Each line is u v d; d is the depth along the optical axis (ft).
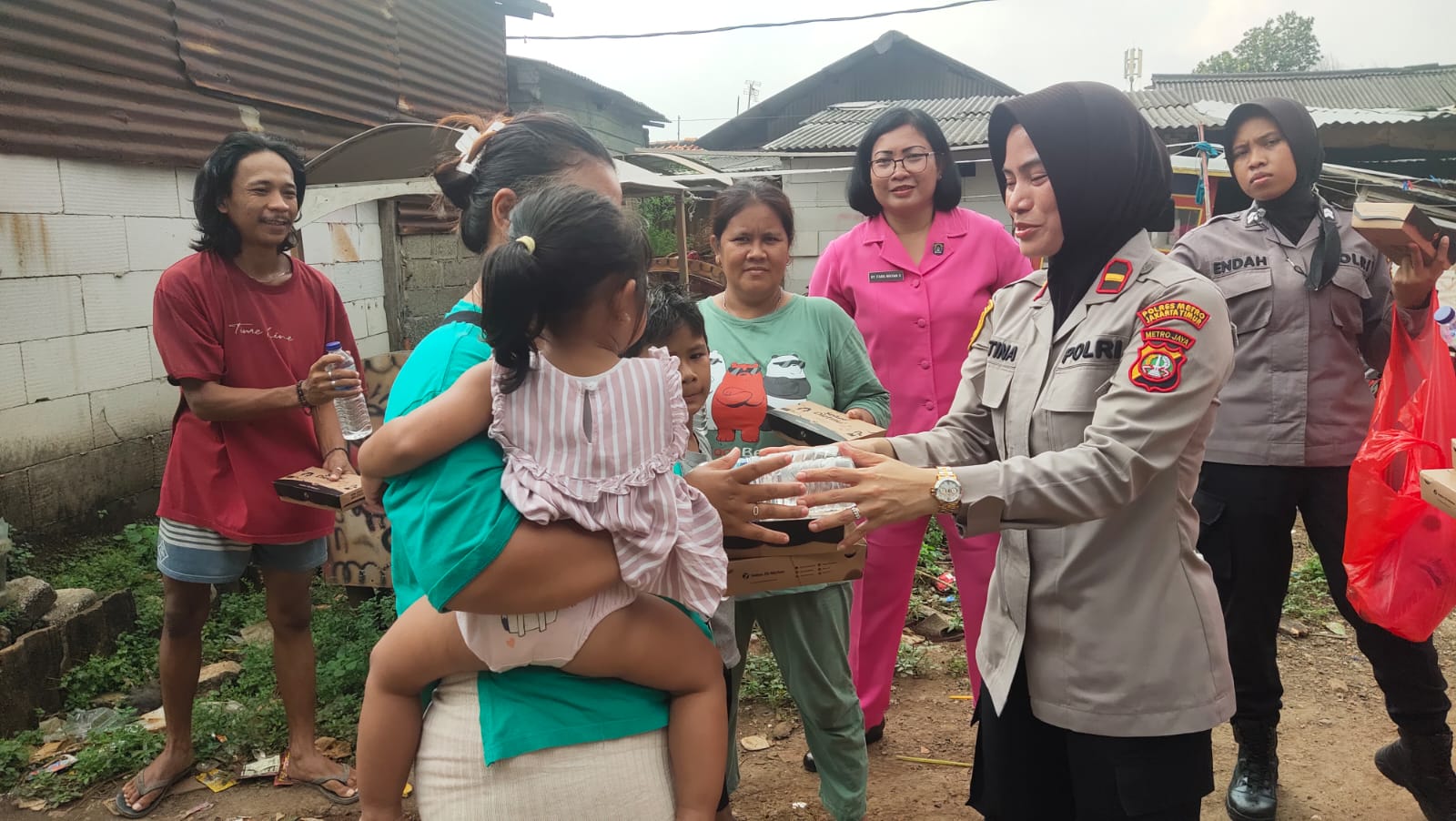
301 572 10.46
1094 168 5.83
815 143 49.73
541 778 4.56
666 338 7.28
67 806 10.36
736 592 6.26
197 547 10.09
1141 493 5.90
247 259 10.07
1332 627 14.94
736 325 9.30
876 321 11.30
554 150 5.23
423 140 13.79
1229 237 10.02
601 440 4.47
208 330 9.73
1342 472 9.48
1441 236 7.87
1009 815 6.61
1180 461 5.97
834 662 8.56
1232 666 9.80
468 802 4.60
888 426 9.62
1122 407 5.56
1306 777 10.75
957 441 6.86
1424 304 8.22
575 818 4.58
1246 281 9.68
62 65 16.40
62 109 16.38
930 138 10.94
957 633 14.89
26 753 10.94
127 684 12.74
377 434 4.59
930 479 5.54
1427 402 7.98
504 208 5.14
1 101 15.26
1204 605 6.01
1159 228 6.31
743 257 9.07
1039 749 6.56
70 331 16.69
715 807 4.98
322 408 9.84
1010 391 6.38
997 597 6.61
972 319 11.10
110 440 17.51
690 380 7.37
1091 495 5.47
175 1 18.86
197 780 10.79
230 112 20.57
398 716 4.84
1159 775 5.93
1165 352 5.50
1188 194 30.71
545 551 4.33
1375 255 9.52
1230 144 10.08
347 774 10.67
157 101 18.48
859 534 5.85
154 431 18.49
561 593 4.38
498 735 4.54
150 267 18.42
